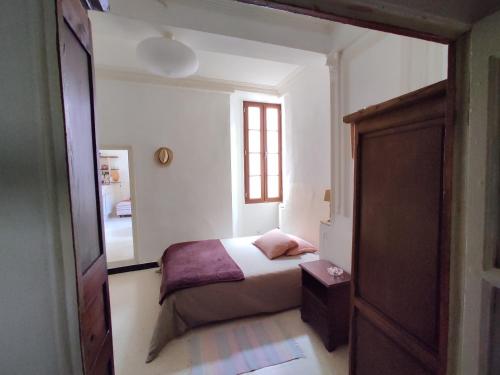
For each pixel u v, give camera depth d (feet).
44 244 1.49
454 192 2.11
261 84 13.11
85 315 2.28
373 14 1.82
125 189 21.29
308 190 11.02
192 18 6.13
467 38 1.96
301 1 1.71
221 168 12.98
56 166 1.51
